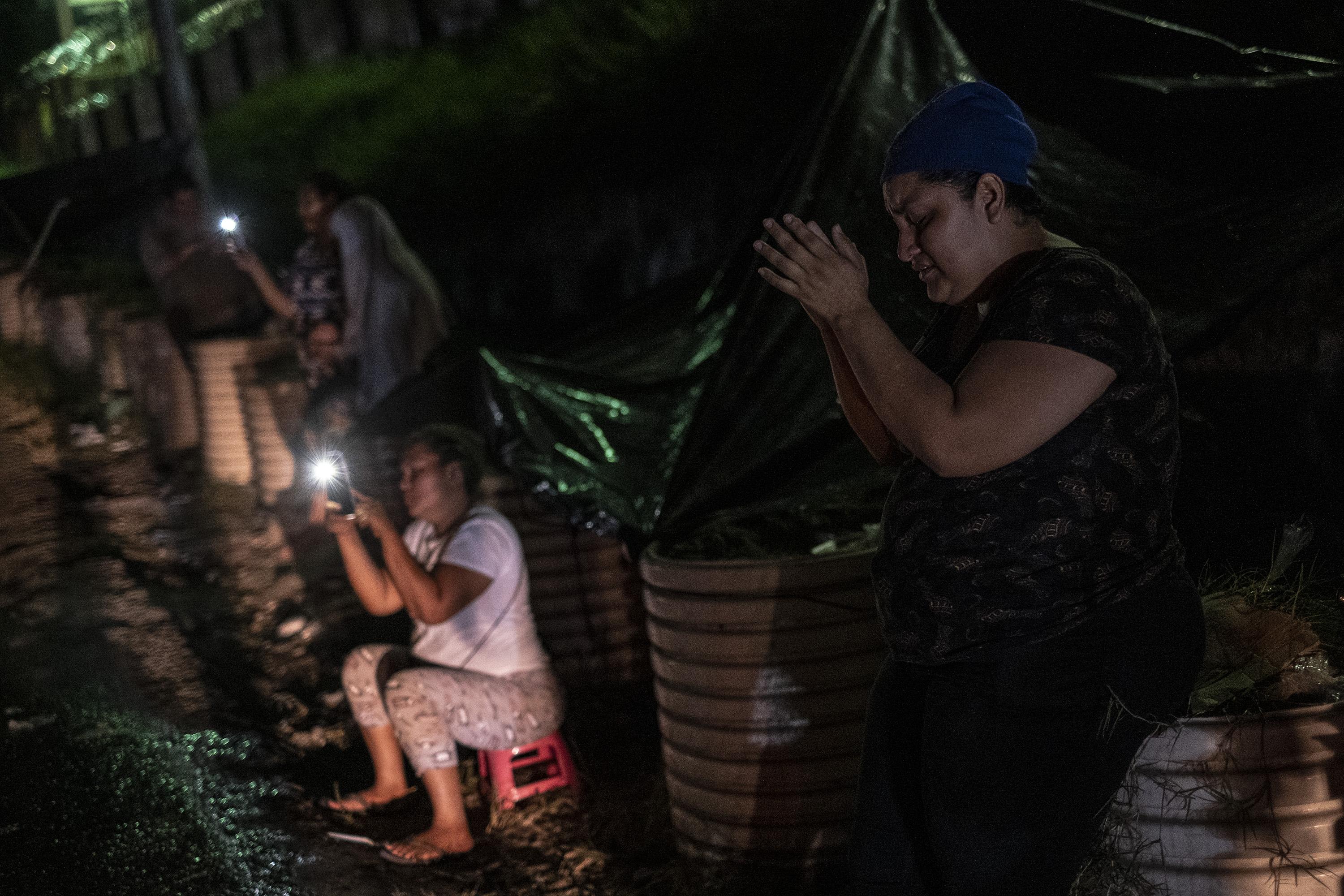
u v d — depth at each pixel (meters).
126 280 9.27
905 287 3.10
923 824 1.97
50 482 6.86
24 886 2.98
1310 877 2.15
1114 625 1.78
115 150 8.98
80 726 3.94
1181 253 2.82
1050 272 1.76
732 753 2.87
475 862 3.27
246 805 3.51
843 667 2.80
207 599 5.23
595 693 4.21
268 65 11.63
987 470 1.72
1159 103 2.90
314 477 3.41
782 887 2.90
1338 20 2.99
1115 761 1.81
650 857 3.26
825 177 3.26
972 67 3.19
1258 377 2.87
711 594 2.80
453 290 7.35
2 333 9.17
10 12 16.36
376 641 4.83
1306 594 2.53
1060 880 1.83
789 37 5.96
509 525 3.55
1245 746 2.11
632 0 7.41
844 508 3.21
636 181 6.27
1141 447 1.76
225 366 6.61
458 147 8.02
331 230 5.39
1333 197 2.72
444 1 9.82
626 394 3.70
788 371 3.22
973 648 1.81
